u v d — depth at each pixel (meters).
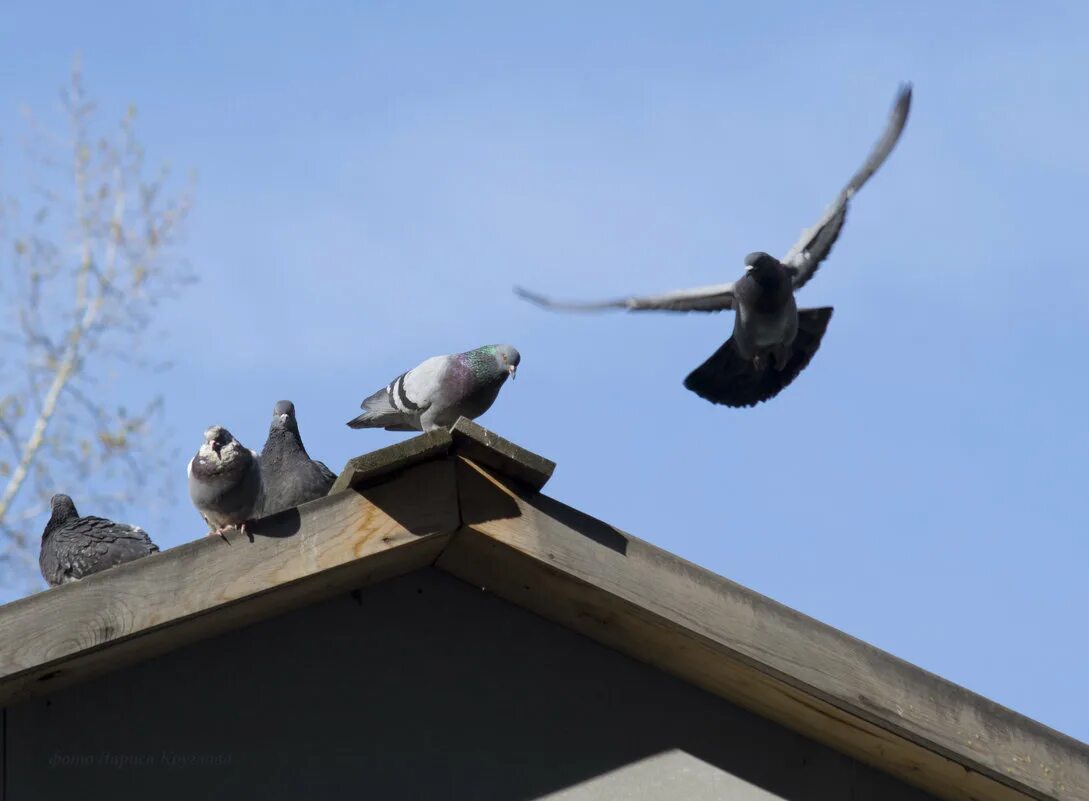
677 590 9.95
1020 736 10.16
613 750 10.57
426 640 10.65
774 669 9.89
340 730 10.34
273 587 9.61
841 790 10.74
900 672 10.10
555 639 10.79
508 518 9.91
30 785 9.87
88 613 9.30
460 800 10.28
